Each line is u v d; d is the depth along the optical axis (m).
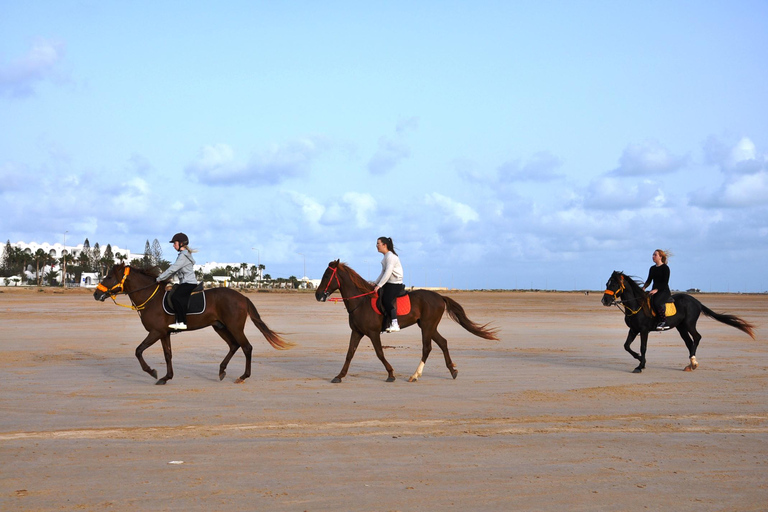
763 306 62.06
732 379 12.71
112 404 9.80
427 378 12.80
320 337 21.83
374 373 13.49
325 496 5.63
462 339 21.48
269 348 18.17
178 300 11.77
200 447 7.26
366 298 12.26
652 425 8.61
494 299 81.31
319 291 12.33
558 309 47.88
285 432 8.06
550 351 17.88
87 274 160.62
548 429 8.33
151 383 11.91
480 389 11.45
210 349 17.73
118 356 15.89
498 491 5.82
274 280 177.75
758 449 7.38
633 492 5.83
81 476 6.13
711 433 8.19
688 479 6.23
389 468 6.50
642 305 13.69
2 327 24.58
